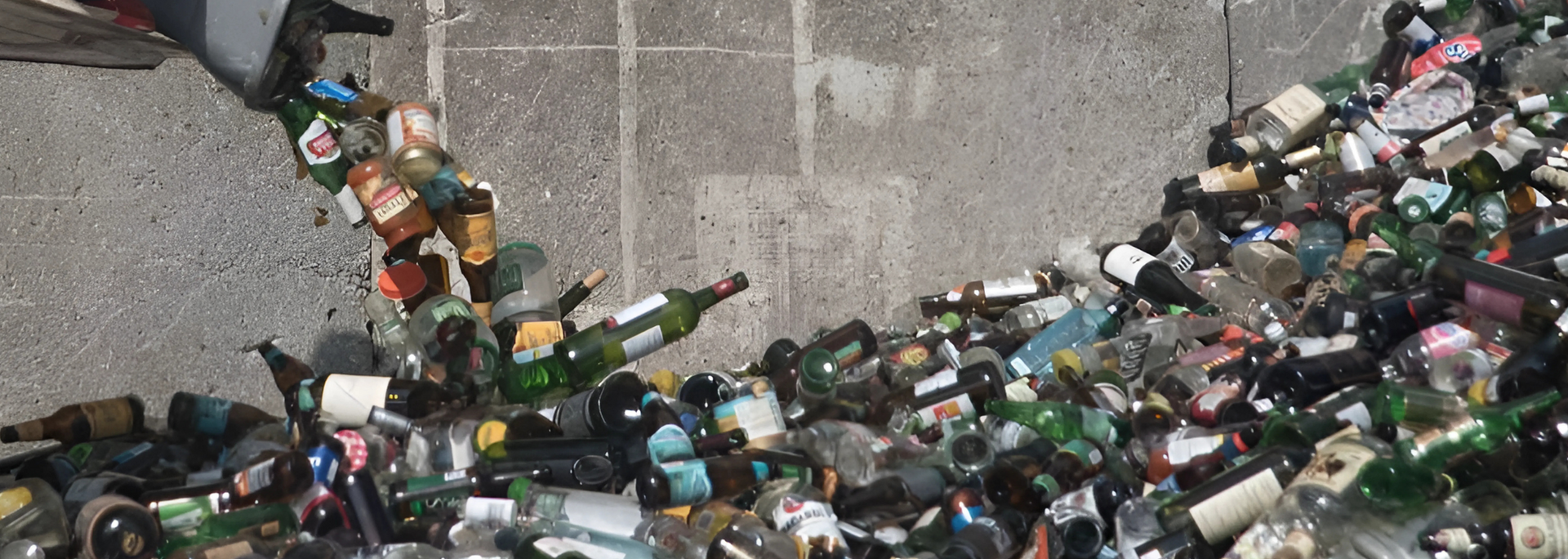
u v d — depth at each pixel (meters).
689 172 3.49
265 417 2.80
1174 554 2.25
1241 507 2.31
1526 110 3.78
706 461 2.49
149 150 2.93
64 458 2.43
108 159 2.88
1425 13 4.11
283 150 3.13
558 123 3.35
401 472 2.50
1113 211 3.95
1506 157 3.60
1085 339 3.38
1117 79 3.90
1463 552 2.16
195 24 2.17
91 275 2.86
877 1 3.61
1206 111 4.02
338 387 2.58
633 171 3.43
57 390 2.80
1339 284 3.21
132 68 2.64
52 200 2.81
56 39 2.16
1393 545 2.19
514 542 2.29
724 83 3.49
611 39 3.38
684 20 3.43
